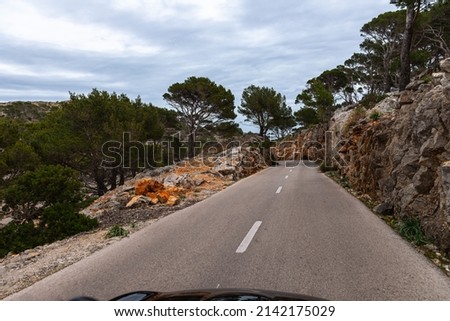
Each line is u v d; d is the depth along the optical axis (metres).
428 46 49.00
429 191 8.91
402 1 22.12
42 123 41.28
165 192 19.03
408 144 10.96
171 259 7.64
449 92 8.70
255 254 7.70
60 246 11.02
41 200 21.42
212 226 10.95
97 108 32.91
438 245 7.63
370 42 51.44
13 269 8.59
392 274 6.11
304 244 8.33
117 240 10.09
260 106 61.19
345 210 12.63
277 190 19.41
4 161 28.75
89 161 34.66
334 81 62.22
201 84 46.16
